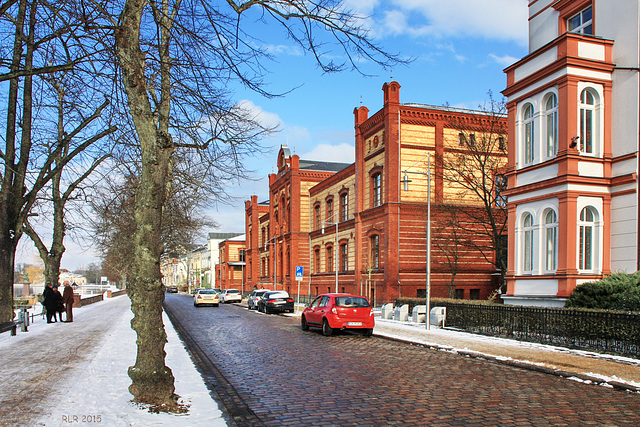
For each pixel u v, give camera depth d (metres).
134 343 14.47
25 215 17.41
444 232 34.44
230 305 49.38
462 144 35.22
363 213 38.16
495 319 17.62
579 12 19.75
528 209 19.06
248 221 78.06
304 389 9.15
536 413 7.28
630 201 16.77
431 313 21.97
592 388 9.05
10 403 7.06
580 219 17.38
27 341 15.14
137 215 7.20
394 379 10.01
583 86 17.52
